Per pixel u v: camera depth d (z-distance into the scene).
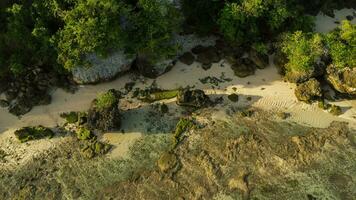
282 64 42.25
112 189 35.94
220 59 43.25
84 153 37.50
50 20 37.91
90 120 38.19
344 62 41.16
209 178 36.53
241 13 40.66
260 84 42.09
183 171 36.84
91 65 38.22
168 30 40.31
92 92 40.78
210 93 41.25
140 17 38.25
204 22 43.41
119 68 40.75
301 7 45.12
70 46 36.66
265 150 38.12
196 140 38.62
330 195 36.00
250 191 35.97
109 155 37.56
